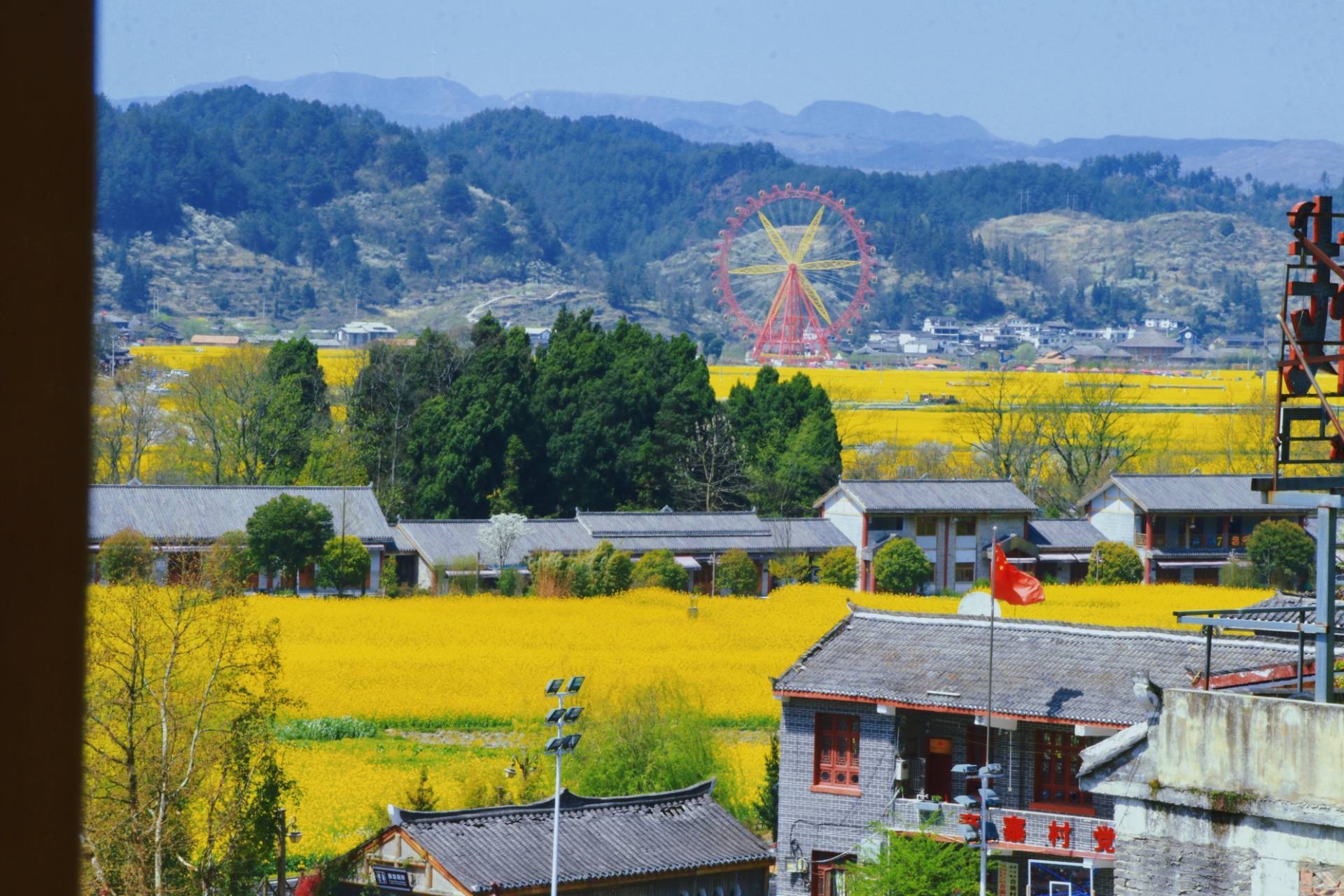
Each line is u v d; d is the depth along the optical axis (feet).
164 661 230.48
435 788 298.15
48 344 18.95
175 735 212.64
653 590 588.09
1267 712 83.66
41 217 18.93
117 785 204.74
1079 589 602.44
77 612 19.01
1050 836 224.53
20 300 18.57
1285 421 87.40
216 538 567.18
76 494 19.04
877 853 231.71
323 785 304.30
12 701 18.69
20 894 18.60
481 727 370.32
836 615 543.80
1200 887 84.94
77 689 19.10
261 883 231.91
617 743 291.38
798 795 247.70
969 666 244.01
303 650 441.27
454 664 427.33
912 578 629.51
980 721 231.91
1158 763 87.71
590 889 215.51
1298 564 624.18
